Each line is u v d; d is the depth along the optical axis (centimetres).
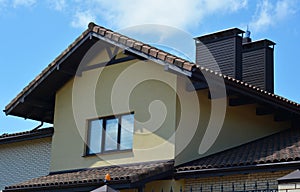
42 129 1661
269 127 1568
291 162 1147
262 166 1180
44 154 1681
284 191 958
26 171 1723
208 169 1246
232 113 1473
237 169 1212
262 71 1745
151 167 1280
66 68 1555
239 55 1688
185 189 1322
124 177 1205
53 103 1672
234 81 1324
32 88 1585
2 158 1816
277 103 1451
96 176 1316
